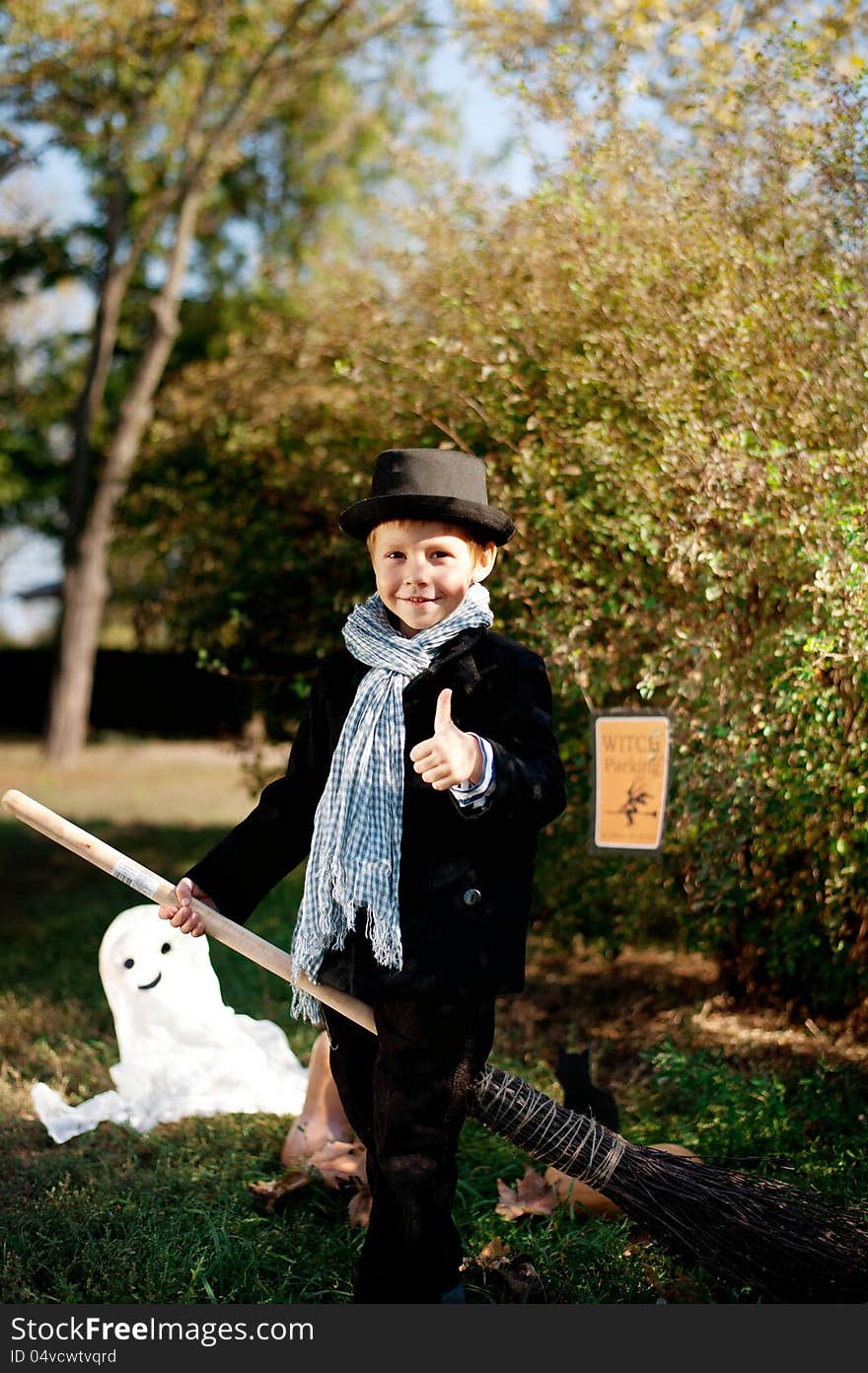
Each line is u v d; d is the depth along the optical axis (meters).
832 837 3.42
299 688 4.85
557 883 4.45
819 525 3.28
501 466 4.14
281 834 2.55
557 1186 2.96
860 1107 3.34
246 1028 3.96
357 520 2.47
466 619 2.42
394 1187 2.28
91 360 14.29
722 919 3.91
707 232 3.76
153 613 5.71
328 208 15.00
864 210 3.61
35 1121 3.61
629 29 4.29
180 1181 3.12
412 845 2.34
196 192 12.72
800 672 3.25
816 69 3.76
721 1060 3.74
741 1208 2.50
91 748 19.30
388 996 2.30
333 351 4.84
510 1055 4.07
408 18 10.23
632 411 3.87
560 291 4.09
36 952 5.79
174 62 10.12
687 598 3.77
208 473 5.43
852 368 3.47
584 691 3.79
